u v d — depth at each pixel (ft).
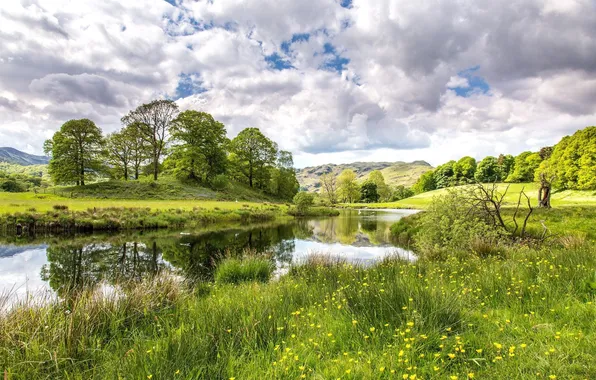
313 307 16.88
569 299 14.73
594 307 13.39
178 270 40.47
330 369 9.89
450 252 33.35
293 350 11.28
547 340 10.82
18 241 61.41
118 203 123.13
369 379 9.05
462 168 322.75
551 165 185.16
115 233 73.82
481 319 13.47
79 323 14.40
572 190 171.01
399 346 10.81
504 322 12.82
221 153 218.59
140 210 93.20
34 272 38.60
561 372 8.88
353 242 67.26
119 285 23.31
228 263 34.68
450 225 42.96
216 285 29.25
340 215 159.84
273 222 115.44
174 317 16.47
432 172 366.63
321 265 30.42
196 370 10.12
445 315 13.08
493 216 44.21
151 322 16.47
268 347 11.92
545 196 81.41
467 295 16.34
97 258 47.83
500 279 18.90
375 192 343.87
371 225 106.42
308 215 155.53
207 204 137.49
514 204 100.17
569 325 12.14
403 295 14.78
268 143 247.29
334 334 12.90
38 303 16.78
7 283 33.19
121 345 12.96
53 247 56.13
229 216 113.09
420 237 47.62
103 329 14.89
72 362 11.10
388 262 31.04
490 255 29.58
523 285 17.20
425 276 22.75
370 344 11.56
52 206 96.78
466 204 45.19
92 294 18.65
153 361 10.51
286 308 16.88
